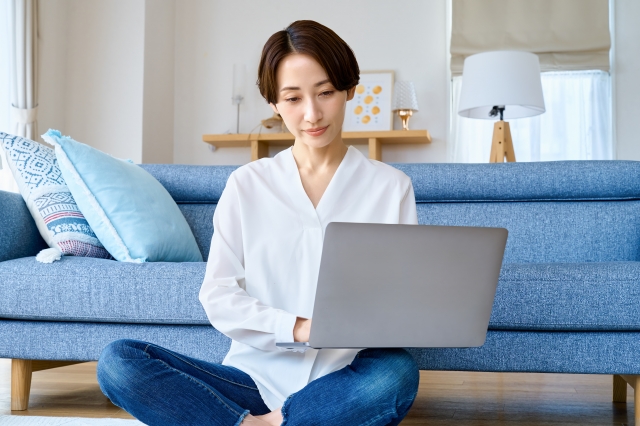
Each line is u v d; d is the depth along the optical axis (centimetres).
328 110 117
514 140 459
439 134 467
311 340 105
